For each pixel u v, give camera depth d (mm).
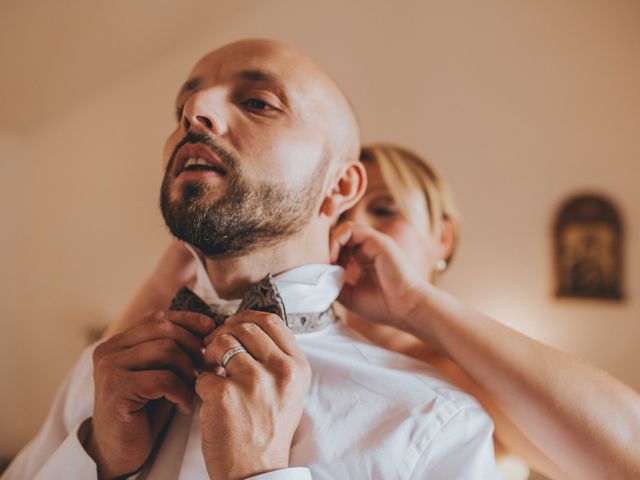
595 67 2678
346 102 751
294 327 702
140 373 578
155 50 2799
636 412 613
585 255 2656
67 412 772
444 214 1391
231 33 2799
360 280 829
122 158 3092
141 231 3090
